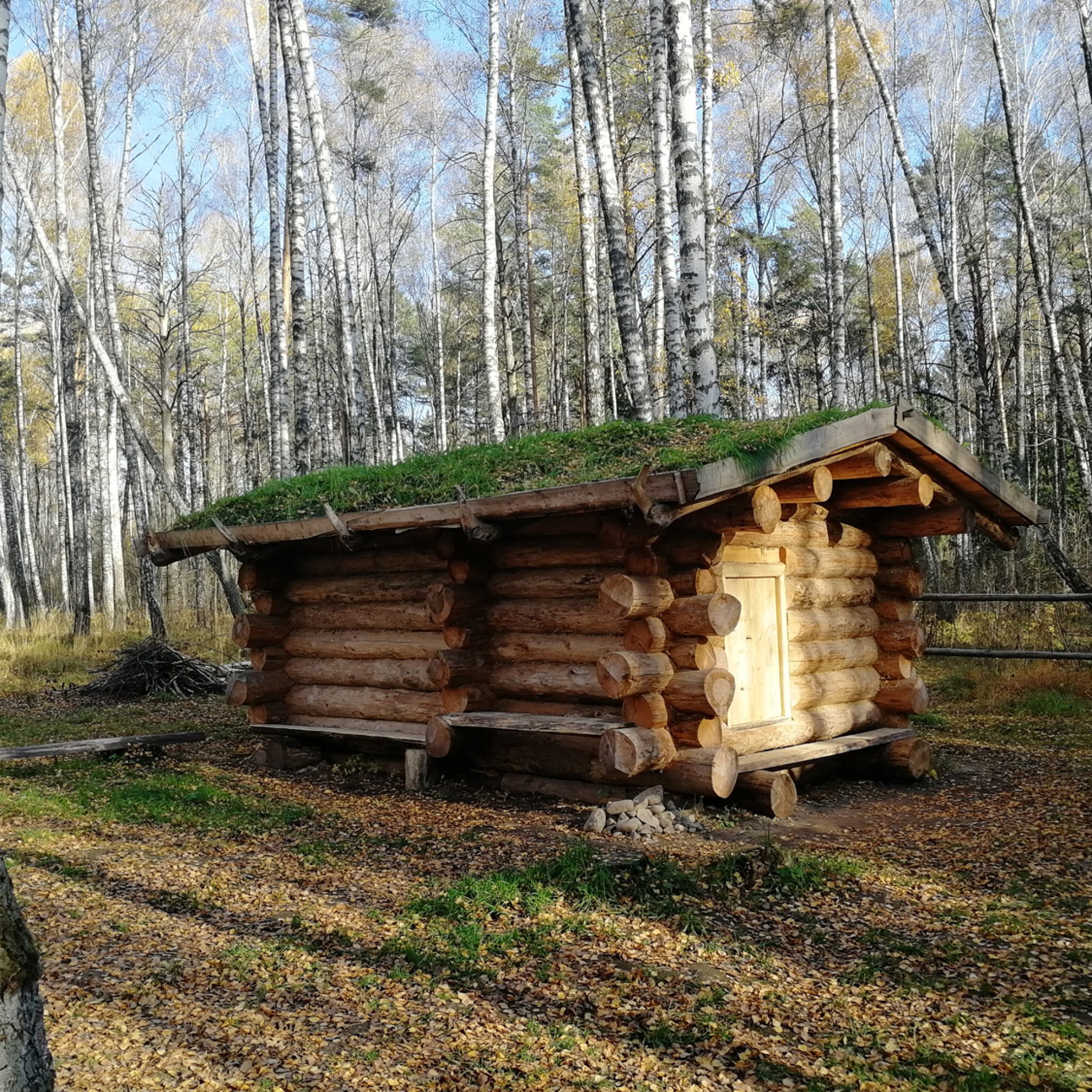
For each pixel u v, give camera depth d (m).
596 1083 3.86
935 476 9.23
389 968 4.93
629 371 14.68
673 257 15.93
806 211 37.09
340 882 6.35
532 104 32.34
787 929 5.53
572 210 31.77
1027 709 12.91
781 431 7.46
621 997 4.62
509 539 9.01
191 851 7.12
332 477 10.70
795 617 9.08
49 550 48.59
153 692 16.17
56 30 23.81
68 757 11.11
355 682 10.27
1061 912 5.75
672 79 12.40
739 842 7.28
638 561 7.79
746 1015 4.45
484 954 5.11
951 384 31.98
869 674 9.87
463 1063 4.00
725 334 28.02
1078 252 30.11
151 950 5.14
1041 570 19.08
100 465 28.22
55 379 32.22
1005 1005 4.55
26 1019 2.63
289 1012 4.43
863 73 27.69
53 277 28.91
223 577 20.09
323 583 10.58
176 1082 3.81
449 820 8.05
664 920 5.59
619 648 8.09
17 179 22.95
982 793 8.98
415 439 46.88
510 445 9.75
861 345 36.09
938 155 27.70
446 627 8.99
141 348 37.62
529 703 8.87
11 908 2.69
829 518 9.59
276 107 20.83
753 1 24.84
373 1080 3.85
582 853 6.41
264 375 34.09
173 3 28.02
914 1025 4.36
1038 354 33.34
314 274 35.72
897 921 5.66
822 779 9.66
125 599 26.81
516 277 32.66
